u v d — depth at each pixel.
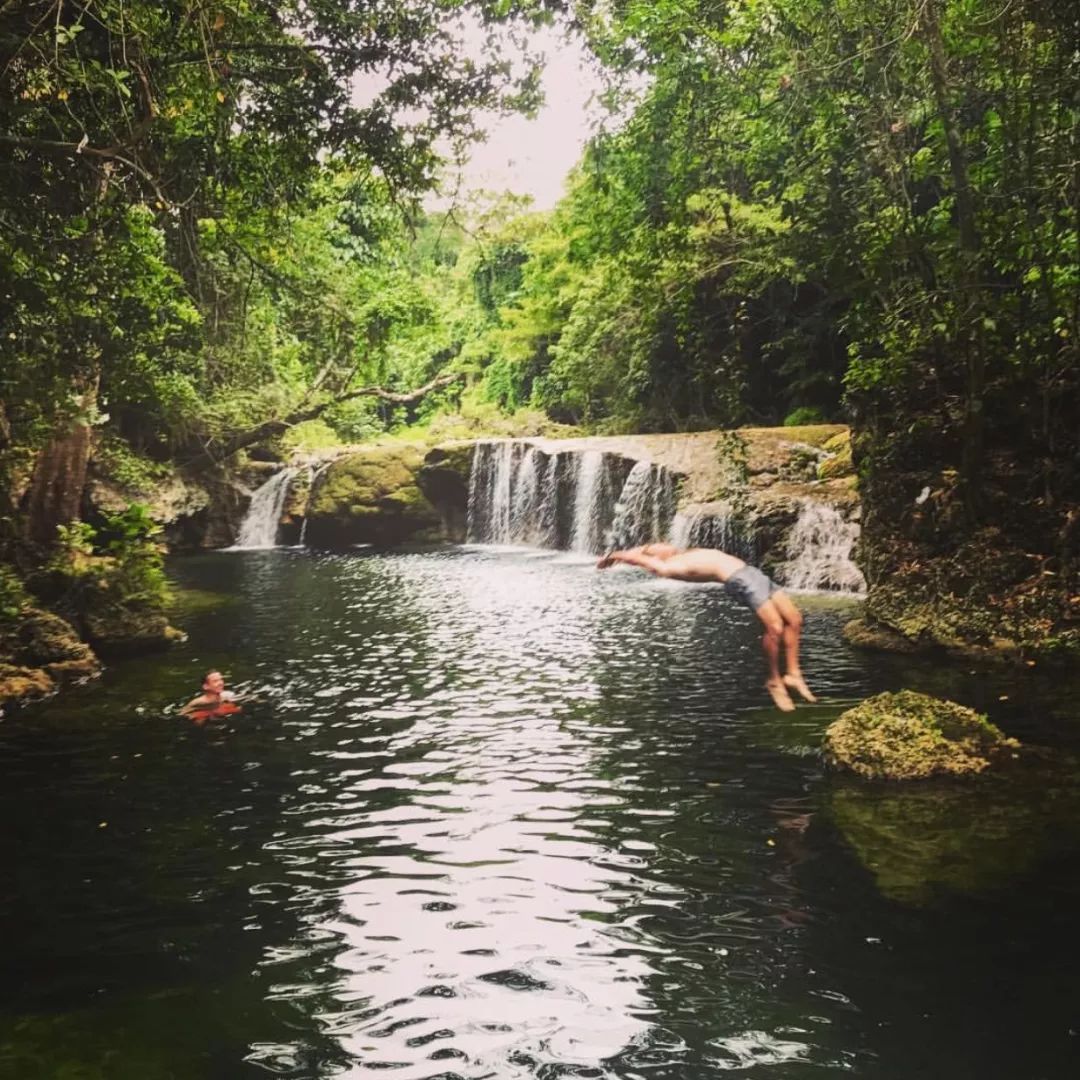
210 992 5.49
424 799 8.63
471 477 35.12
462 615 18.75
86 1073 4.70
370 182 17.64
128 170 13.84
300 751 10.15
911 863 6.98
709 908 6.41
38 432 15.66
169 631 16.34
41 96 10.66
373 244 34.62
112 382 16.77
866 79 14.46
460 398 54.91
